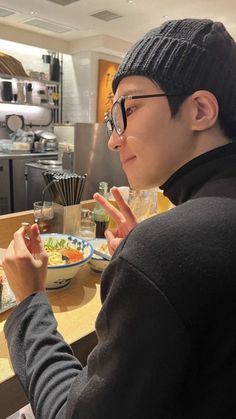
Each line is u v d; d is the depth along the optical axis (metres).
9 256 0.69
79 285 1.07
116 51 5.64
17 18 4.59
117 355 0.38
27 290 0.68
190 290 0.35
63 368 0.54
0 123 5.22
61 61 6.00
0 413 0.68
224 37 0.49
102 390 0.40
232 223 0.39
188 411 0.39
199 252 0.36
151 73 0.47
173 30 0.48
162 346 0.36
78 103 5.95
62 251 1.11
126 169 0.54
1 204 4.30
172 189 0.51
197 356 0.37
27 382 0.55
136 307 0.37
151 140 0.49
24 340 0.60
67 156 2.50
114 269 0.41
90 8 4.17
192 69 0.46
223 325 0.36
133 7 4.11
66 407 0.45
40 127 5.80
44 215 1.29
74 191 1.29
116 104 0.52
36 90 5.47
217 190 0.44
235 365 0.37
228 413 0.38
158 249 0.37
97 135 1.85
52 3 4.02
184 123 0.47
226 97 0.47
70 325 0.86
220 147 0.47
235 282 0.36
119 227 0.89
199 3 3.93
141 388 0.37
